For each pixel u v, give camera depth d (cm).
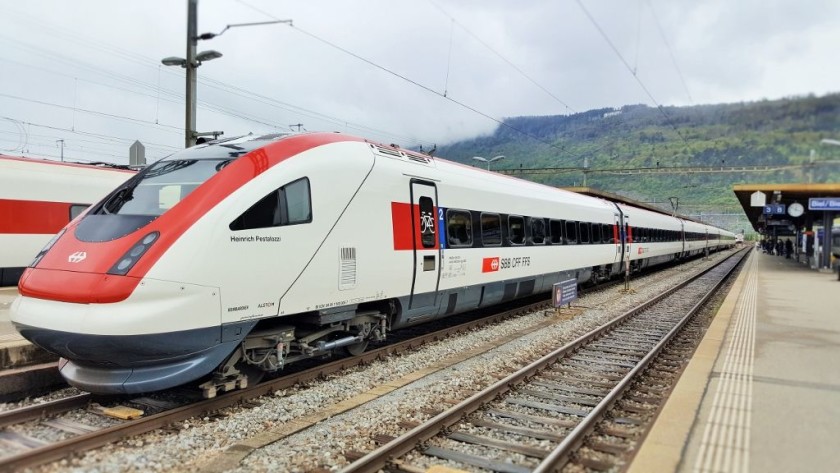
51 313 525
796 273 2595
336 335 797
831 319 1139
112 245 548
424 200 905
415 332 1109
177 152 714
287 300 650
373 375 757
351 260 740
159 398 632
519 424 581
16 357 679
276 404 621
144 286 521
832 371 704
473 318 1298
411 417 589
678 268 3362
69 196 1526
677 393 606
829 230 2688
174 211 569
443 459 484
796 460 430
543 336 1060
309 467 462
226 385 617
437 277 931
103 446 491
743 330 1003
